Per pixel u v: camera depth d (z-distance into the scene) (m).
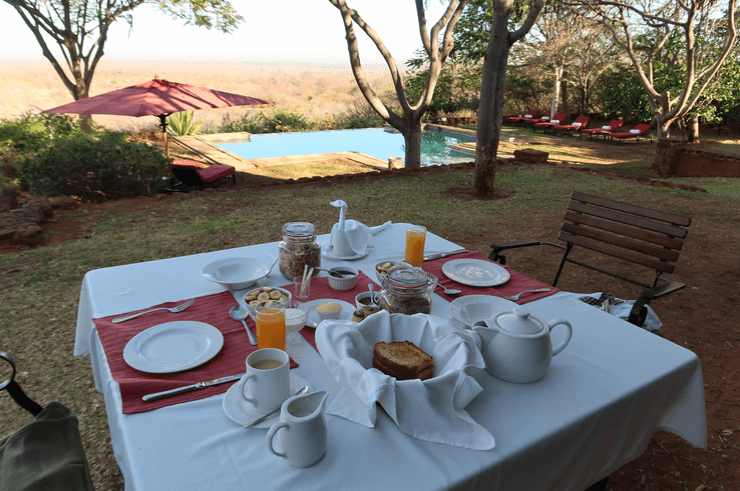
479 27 11.06
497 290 1.82
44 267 3.82
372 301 1.60
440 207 6.01
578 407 1.14
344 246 2.11
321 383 1.20
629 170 11.85
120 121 18.27
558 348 1.27
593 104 23.98
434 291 1.78
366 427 1.04
